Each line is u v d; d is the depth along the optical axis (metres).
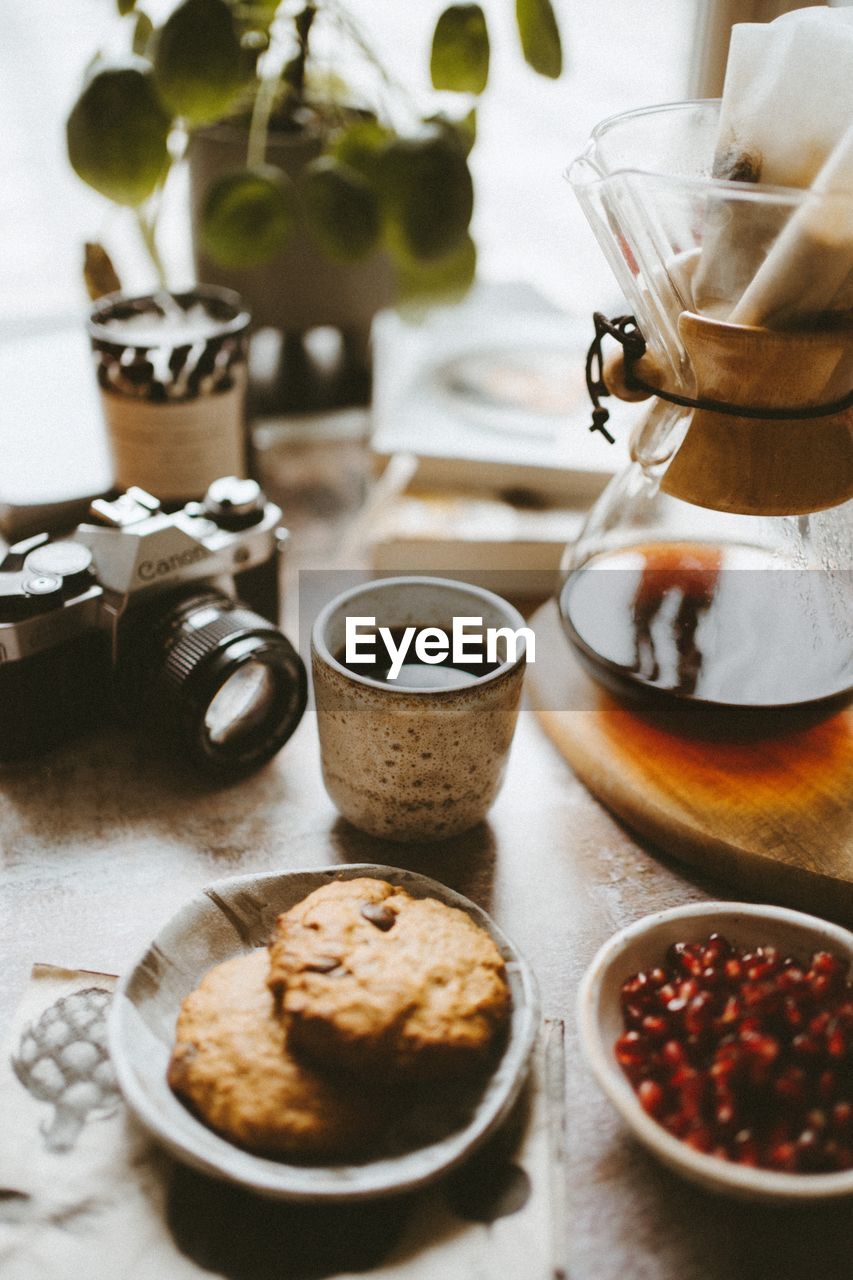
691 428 0.52
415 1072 0.43
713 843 0.54
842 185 0.44
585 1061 0.45
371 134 0.76
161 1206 0.43
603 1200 0.43
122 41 1.07
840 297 0.47
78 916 0.52
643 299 0.52
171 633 0.57
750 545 0.57
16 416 0.80
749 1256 0.42
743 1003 0.45
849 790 0.56
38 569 0.58
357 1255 0.41
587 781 0.59
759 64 0.47
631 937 0.47
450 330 0.91
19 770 0.60
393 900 0.48
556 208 1.12
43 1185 0.43
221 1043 0.44
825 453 0.51
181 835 0.57
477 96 0.76
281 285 0.81
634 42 0.96
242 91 0.76
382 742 0.52
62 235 1.20
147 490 0.71
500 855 0.56
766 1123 0.43
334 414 0.88
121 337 0.68
